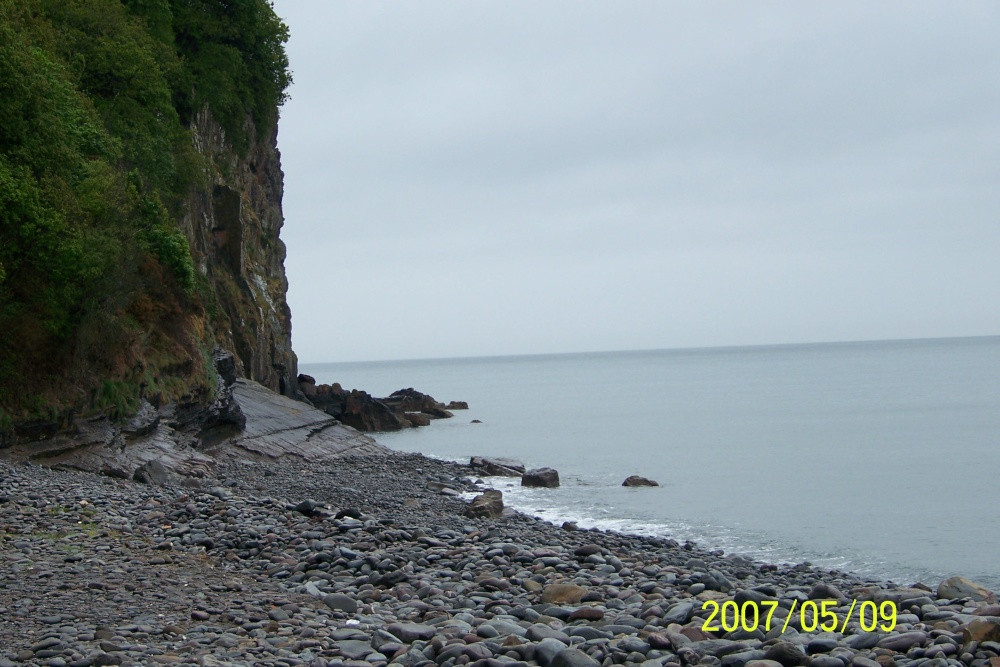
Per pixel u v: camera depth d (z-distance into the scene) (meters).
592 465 59.25
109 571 15.57
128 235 37.62
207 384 45.09
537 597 15.20
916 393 136.75
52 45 43.72
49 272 32.09
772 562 29.84
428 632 12.55
